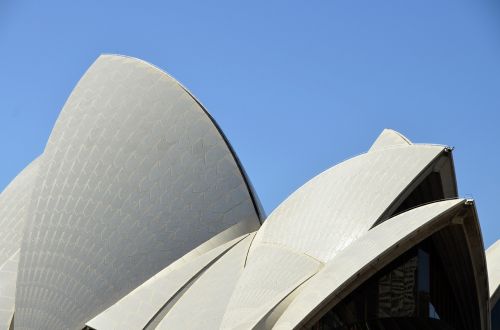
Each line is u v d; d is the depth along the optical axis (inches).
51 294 1437.0
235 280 1266.0
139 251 1423.5
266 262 1226.6
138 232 1439.5
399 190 1227.2
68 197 1485.0
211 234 1432.1
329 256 1209.4
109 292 1400.1
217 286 1275.8
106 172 1482.5
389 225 1133.7
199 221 1443.2
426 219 1095.6
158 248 1422.2
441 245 1206.9
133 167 1478.8
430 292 1212.5
